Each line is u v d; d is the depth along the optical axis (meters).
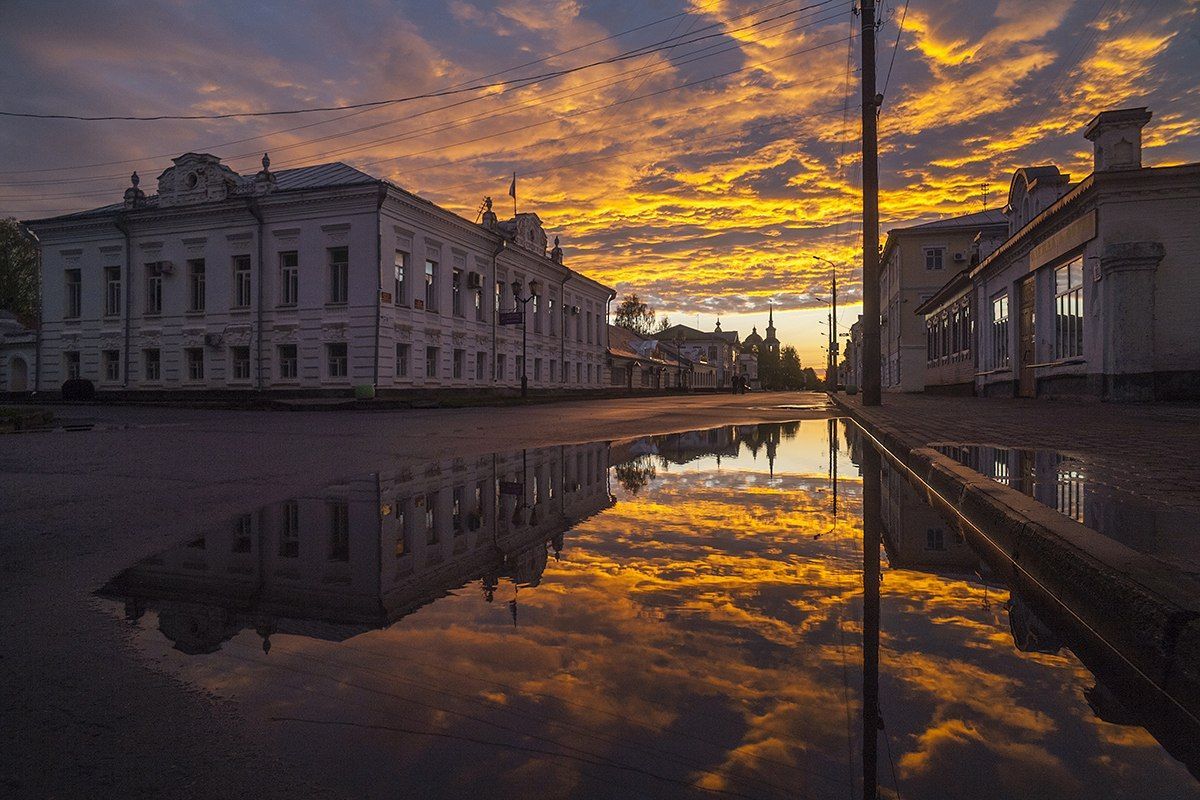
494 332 33.16
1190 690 1.49
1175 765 1.20
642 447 8.00
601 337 49.09
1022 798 1.09
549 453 7.21
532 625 1.95
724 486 4.89
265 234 25.89
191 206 26.69
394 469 5.76
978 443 6.21
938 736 1.30
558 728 1.33
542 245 38.97
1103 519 2.74
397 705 1.44
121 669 1.64
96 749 1.28
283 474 5.41
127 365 28.34
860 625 1.95
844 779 1.15
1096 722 1.36
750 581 2.42
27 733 1.35
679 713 1.39
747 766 1.19
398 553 2.87
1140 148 13.25
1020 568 2.62
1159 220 13.16
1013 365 19.00
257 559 2.76
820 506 4.06
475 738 1.30
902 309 38.03
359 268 24.55
